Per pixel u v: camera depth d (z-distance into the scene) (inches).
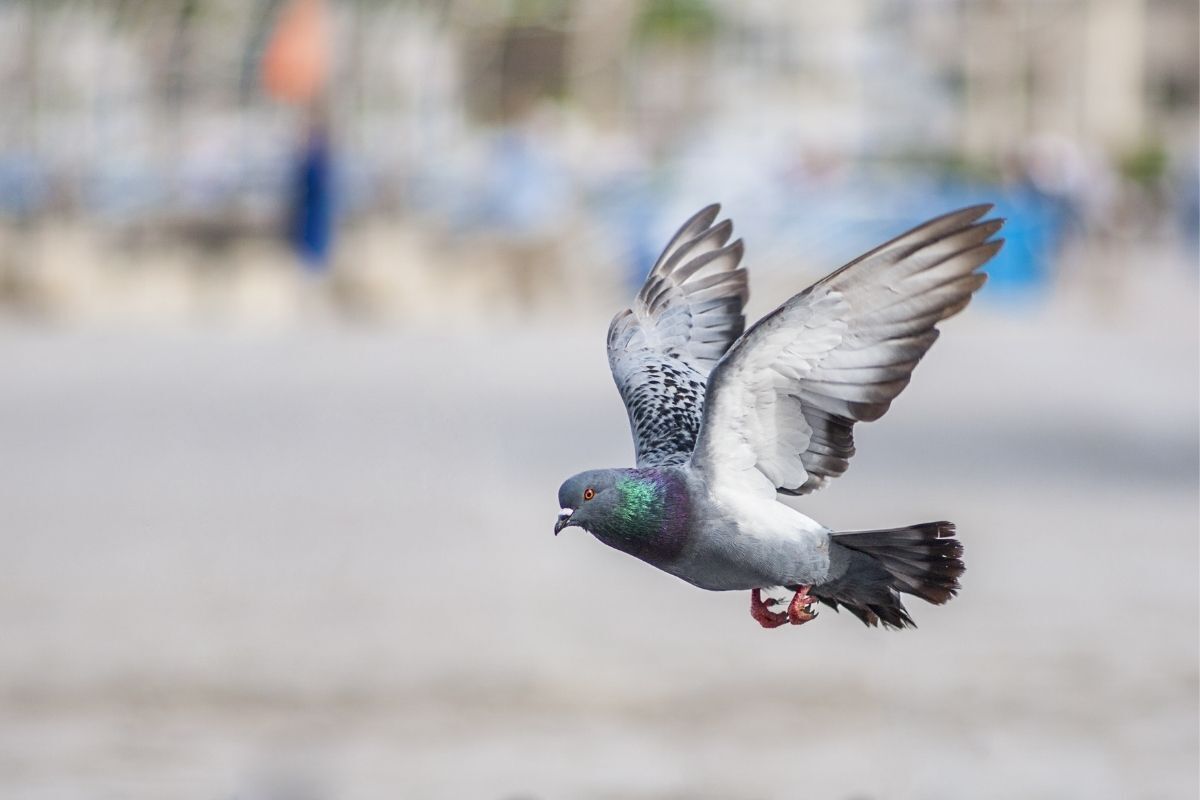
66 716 411.5
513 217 1222.9
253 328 1085.8
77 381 850.1
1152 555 561.0
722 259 298.0
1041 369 951.0
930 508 609.9
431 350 978.7
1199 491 646.5
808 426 247.4
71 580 529.7
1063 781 370.6
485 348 991.0
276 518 597.3
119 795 358.3
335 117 1178.6
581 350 986.7
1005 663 459.8
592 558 577.6
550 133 1327.5
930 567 246.8
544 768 377.7
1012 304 1301.7
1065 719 410.0
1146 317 1242.6
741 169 1320.1
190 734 401.7
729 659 470.6
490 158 1322.6
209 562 543.2
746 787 368.8
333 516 601.0
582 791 361.7
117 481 646.5
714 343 292.2
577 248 1211.9
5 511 603.8
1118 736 398.6
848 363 242.8
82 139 1342.3
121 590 518.9
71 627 483.8
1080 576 538.3
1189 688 439.5
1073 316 1245.7
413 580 529.7
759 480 249.0
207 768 380.5
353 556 557.0
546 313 1186.0
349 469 661.3
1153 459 700.0
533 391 828.6
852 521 581.0
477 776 377.7
